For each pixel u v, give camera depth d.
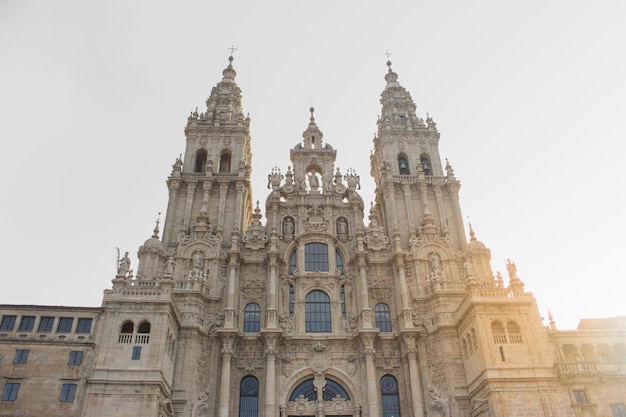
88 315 42.62
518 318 45.19
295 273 56.09
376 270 57.84
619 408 40.97
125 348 41.19
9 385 38.75
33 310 42.47
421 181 63.91
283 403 48.59
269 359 49.44
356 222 60.72
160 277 53.28
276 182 63.38
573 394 41.47
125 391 39.28
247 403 49.50
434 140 69.94
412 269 56.69
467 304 47.00
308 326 53.72
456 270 56.75
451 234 61.28
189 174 62.59
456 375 48.50
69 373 39.59
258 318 54.47
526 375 42.16
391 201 62.56
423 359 50.94
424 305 54.09
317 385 49.78
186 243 56.53
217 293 53.50
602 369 42.62
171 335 45.38
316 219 60.38
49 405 38.25
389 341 52.78
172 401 45.31
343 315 55.00
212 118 70.50
